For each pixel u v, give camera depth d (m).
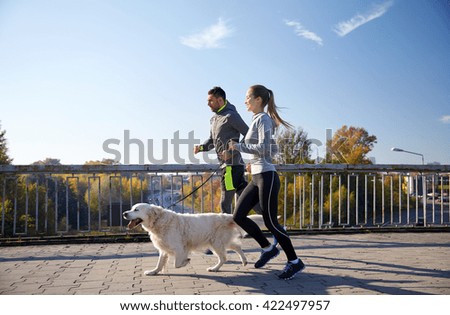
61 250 5.46
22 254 5.16
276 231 3.79
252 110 4.14
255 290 3.39
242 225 4.06
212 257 5.06
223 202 5.08
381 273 3.94
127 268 4.34
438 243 5.90
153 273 4.03
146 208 4.00
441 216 7.55
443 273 3.91
